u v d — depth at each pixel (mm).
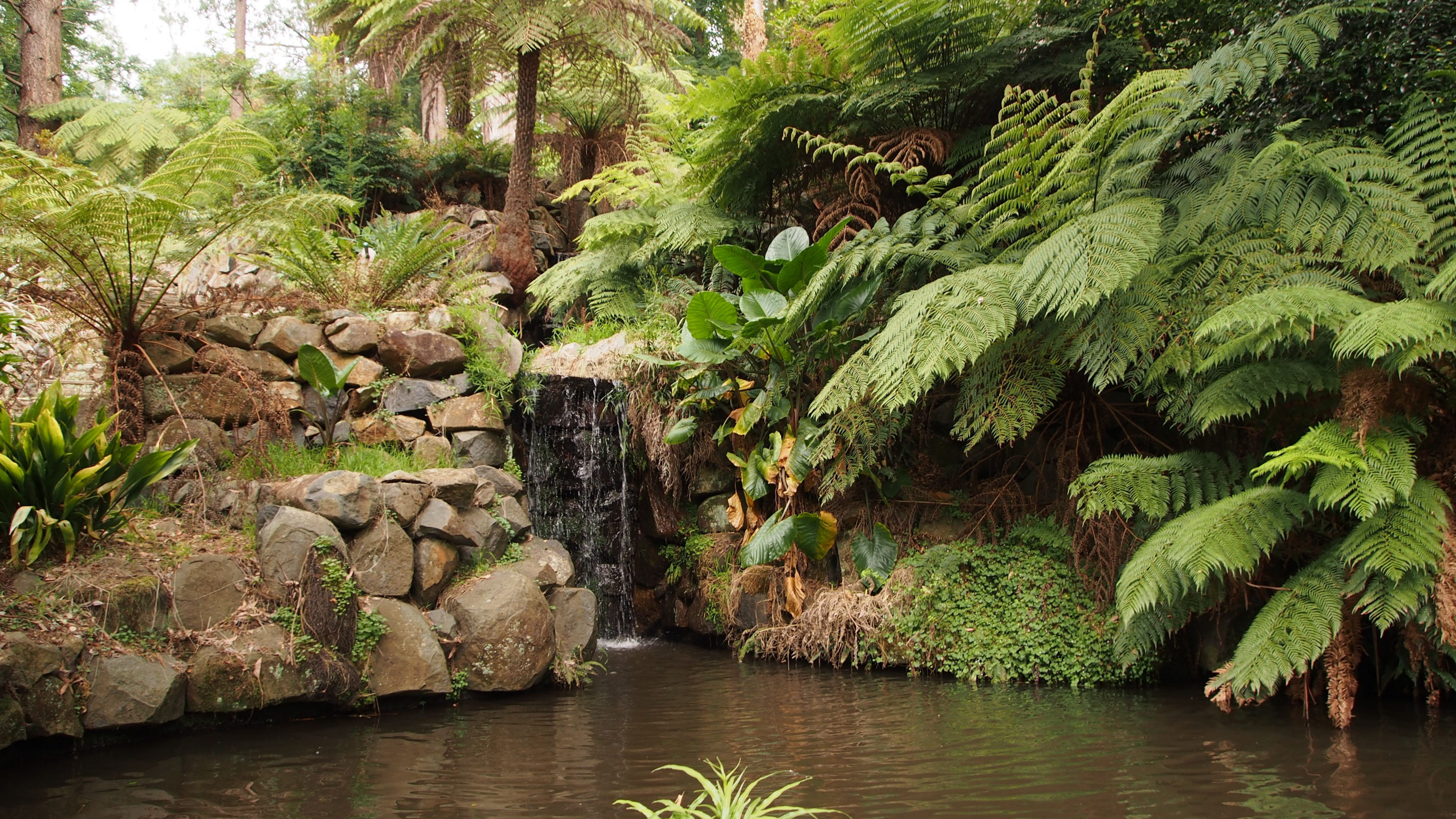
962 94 7227
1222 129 6168
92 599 4234
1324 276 4699
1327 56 5441
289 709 4656
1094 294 4559
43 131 11273
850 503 6633
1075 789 3465
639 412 7492
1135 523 5469
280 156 10820
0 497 4254
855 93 7188
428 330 6734
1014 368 5543
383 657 4836
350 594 4793
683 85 11578
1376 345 3811
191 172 5805
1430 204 4641
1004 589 5781
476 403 6684
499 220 11203
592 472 7484
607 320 8828
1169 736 4203
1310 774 3613
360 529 4996
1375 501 4035
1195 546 4387
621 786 3566
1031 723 4480
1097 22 7098
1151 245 4668
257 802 3391
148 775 3725
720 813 2373
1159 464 5133
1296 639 4324
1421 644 4504
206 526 5082
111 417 4637
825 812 3252
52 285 5574
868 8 6715
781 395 6520
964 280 5137
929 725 4488
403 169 11633
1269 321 4164
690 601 7410
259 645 4480
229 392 5820
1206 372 5000
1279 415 5121
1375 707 4680
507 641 5180
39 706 3846
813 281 5773
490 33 9938
